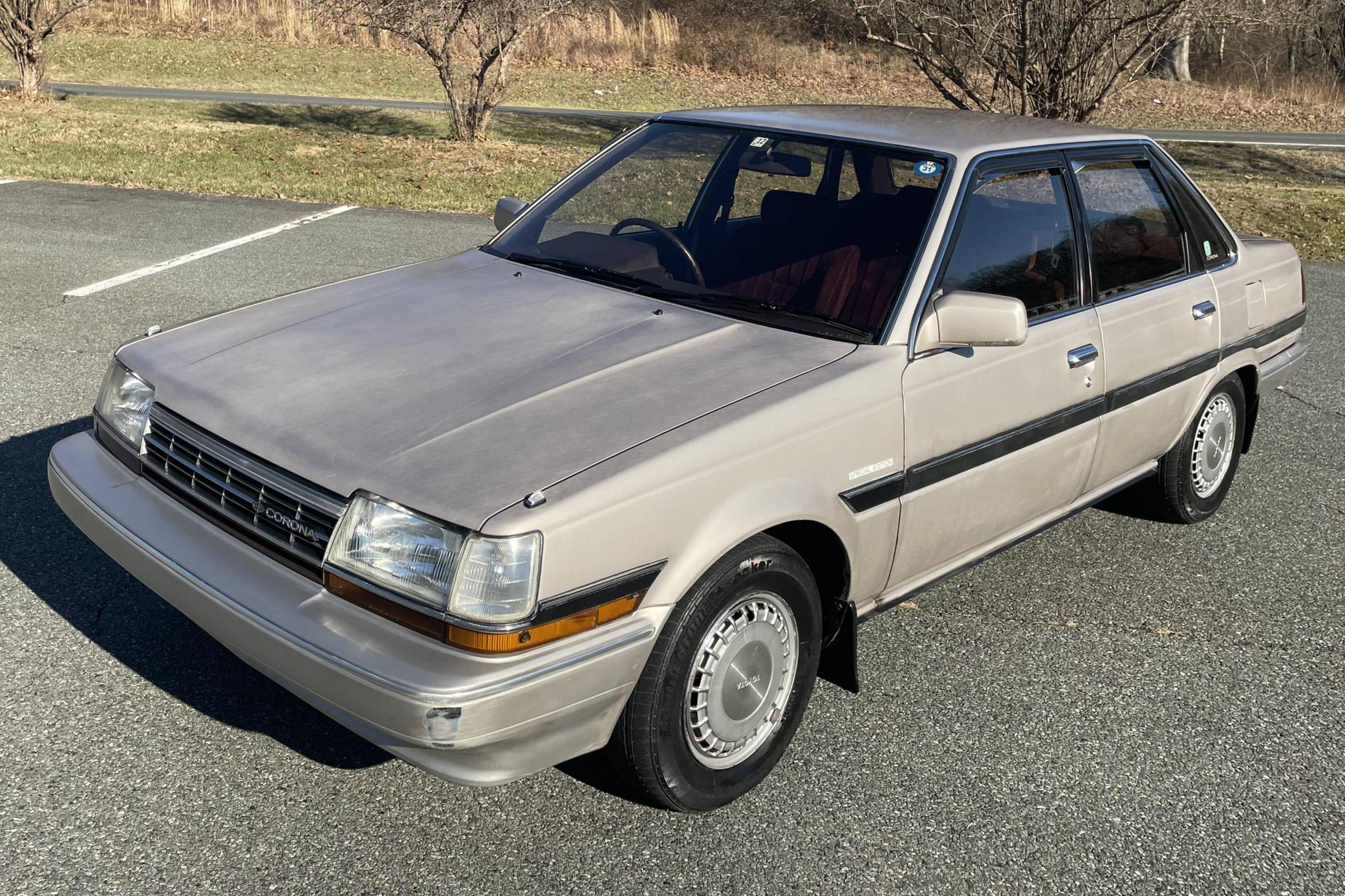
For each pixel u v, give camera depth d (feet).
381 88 89.51
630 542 8.67
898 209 11.83
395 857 9.38
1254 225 42.88
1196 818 10.52
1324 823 10.55
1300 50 111.55
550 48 104.17
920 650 13.21
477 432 9.07
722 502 9.23
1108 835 10.21
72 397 19.25
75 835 9.34
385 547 8.38
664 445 9.05
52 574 13.39
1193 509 16.80
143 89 79.82
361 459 8.80
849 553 10.59
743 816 10.16
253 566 9.14
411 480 8.48
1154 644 13.67
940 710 12.02
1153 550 16.29
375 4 54.34
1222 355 15.72
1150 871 9.78
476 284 12.39
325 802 9.98
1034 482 12.83
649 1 119.75
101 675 11.55
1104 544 16.44
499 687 8.03
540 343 10.71
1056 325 12.66
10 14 61.21
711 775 9.99
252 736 10.78
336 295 12.37
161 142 49.62
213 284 27.40
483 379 9.98
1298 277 17.90
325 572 8.66
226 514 9.45
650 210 13.19
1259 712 12.34
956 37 44.34
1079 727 11.87
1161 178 15.05
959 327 10.85
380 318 11.45
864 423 10.39
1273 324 17.02
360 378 10.05
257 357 10.62
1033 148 12.91
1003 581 15.11
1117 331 13.55
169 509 9.98
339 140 53.31
